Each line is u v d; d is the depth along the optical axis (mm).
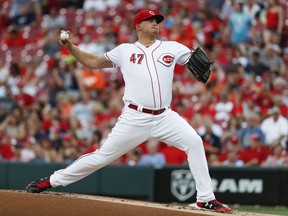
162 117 28938
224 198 48188
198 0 67375
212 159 50781
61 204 30219
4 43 71625
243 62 59562
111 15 69875
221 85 57469
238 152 50781
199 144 28828
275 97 54062
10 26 74312
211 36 63531
